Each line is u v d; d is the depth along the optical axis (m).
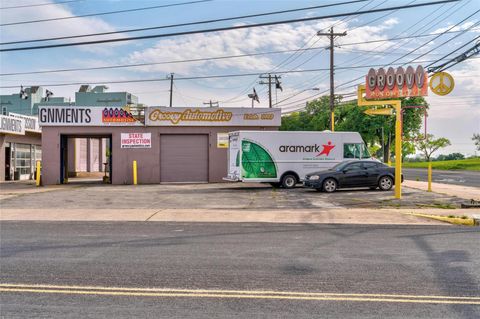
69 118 30.02
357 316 5.24
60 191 23.86
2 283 6.64
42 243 9.94
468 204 16.77
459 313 5.36
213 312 5.37
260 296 6.01
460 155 130.75
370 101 20.06
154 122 30.36
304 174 25.23
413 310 5.46
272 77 56.94
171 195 21.70
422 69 18.73
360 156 25.73
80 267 7.63
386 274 7.18
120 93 74.88
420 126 68.50
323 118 79.19
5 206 17.34
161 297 5.97
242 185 28.39
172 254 8.72
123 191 24.00
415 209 16.11
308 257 8.44
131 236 10.92
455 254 8.73
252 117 30.98
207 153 30.94
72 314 5.30
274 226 12.71
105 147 52.53
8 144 34.81
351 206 17.30
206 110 30.70
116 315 5.27
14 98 76.31
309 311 5.41
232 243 9.94
